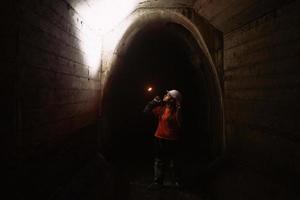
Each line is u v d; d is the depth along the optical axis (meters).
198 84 6.66
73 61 3.34
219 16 4.14
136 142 8.12
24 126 2.02
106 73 4.99
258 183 3.22
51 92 2.60
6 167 1.80
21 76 1.96
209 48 4.74
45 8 2.38
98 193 3.56
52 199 2.57
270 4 2.99
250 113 3.67
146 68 8.66
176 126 4.44
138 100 8.92
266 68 3.23
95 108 4.67
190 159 6.20
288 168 2.79
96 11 3.81
